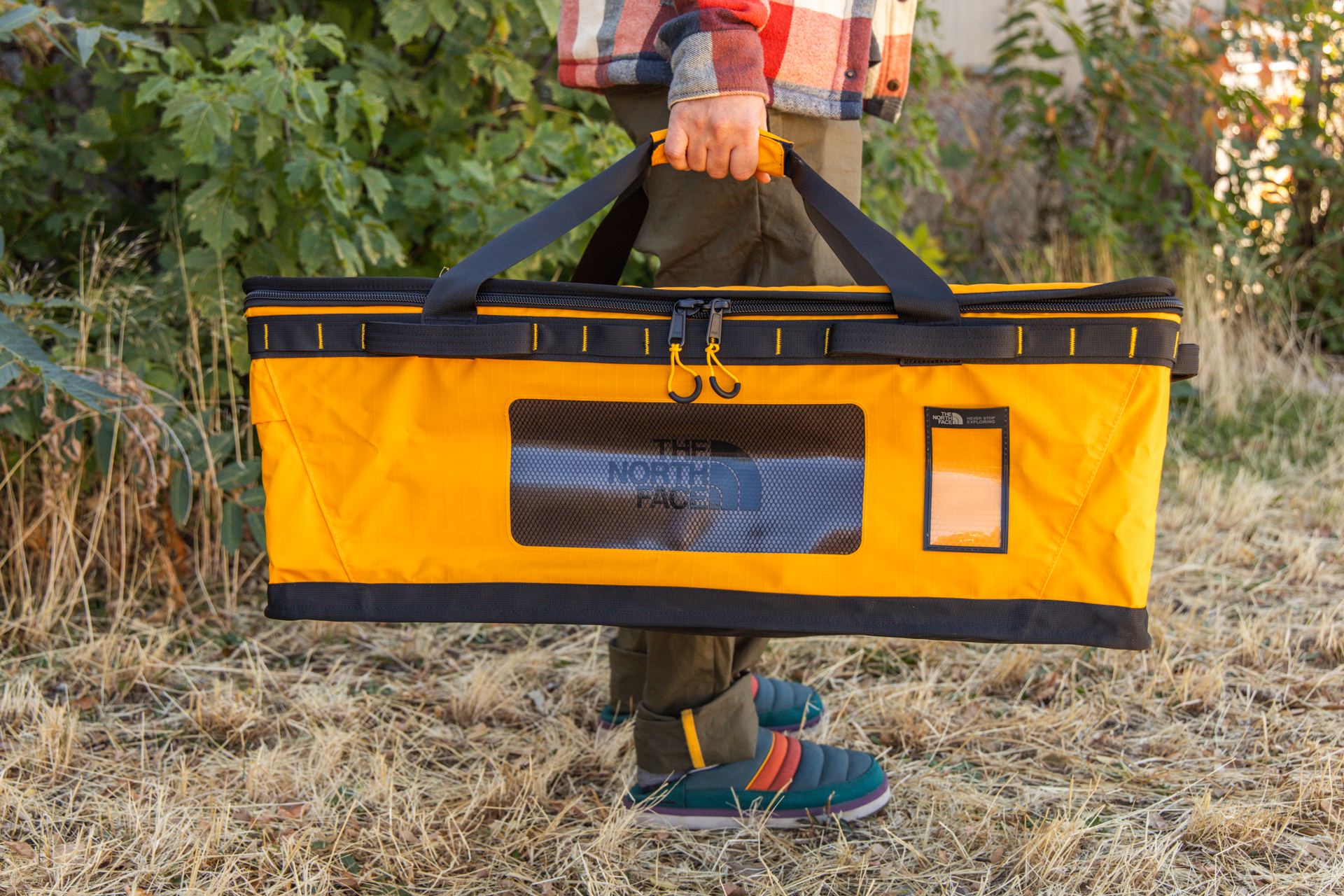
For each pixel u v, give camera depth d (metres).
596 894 1.22
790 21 1.17
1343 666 1.88
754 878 1.28
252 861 1.27
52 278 2.38
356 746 1.58
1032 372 1.04
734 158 1.09
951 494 1.07
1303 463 3.34
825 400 1.09
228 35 2.42
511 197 2.37
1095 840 1.34
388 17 2.32
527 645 2.04
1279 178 4.71
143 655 1.84
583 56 1.25
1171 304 1.03
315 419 1.12
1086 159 4.25
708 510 1.11
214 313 2.24
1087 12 4.45
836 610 1.09
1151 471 1.04
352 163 2.24
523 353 1.10
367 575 1.13
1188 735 1.65
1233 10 4.50
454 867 1.28
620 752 1.59
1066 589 1.05
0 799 1.36
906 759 1.60
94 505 2.07
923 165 3.40
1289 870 1.27
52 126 2.52
